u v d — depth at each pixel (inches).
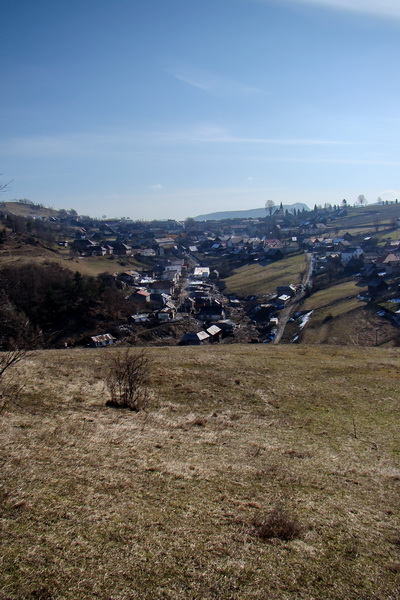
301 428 712.4
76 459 466.0
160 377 973.8
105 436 558.3
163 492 410.0
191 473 464.8
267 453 568.1
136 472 450.6
